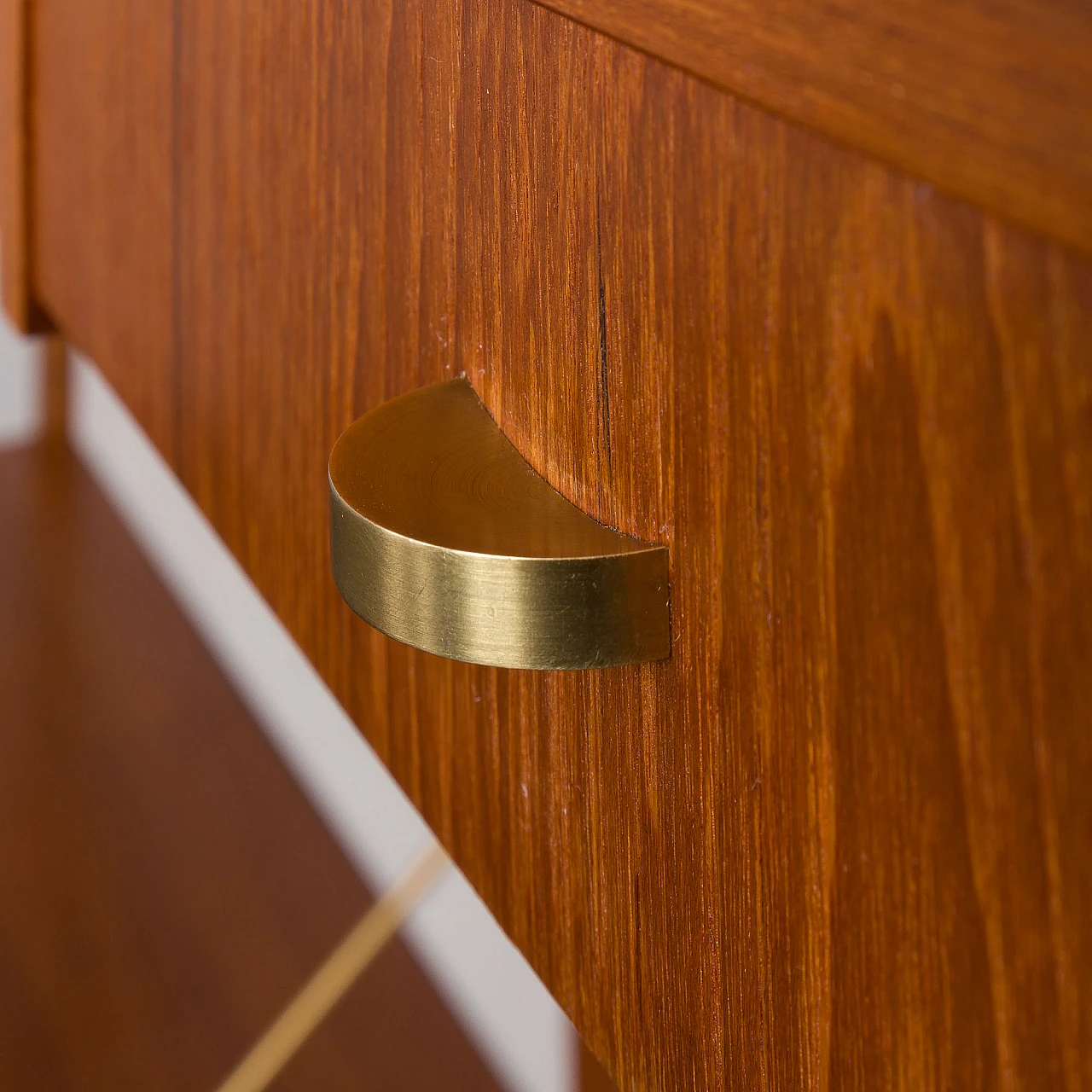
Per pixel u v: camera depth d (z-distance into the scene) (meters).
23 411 0.72
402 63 0.24
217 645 0.63
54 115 0.44
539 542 0.20
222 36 0.31
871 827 0.17
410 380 0.26
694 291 0.18
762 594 0.18
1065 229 0.13
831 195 0.16
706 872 0.20
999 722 0.15
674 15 0.17
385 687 0.29
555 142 0.20
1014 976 0.16
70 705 0.59
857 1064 0.18
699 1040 0.21
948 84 0.14
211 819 0.55
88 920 0.49
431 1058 0.48
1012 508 0.14
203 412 0.36
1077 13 0.13
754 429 0.18
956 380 0.15
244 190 0.32
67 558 0.66
